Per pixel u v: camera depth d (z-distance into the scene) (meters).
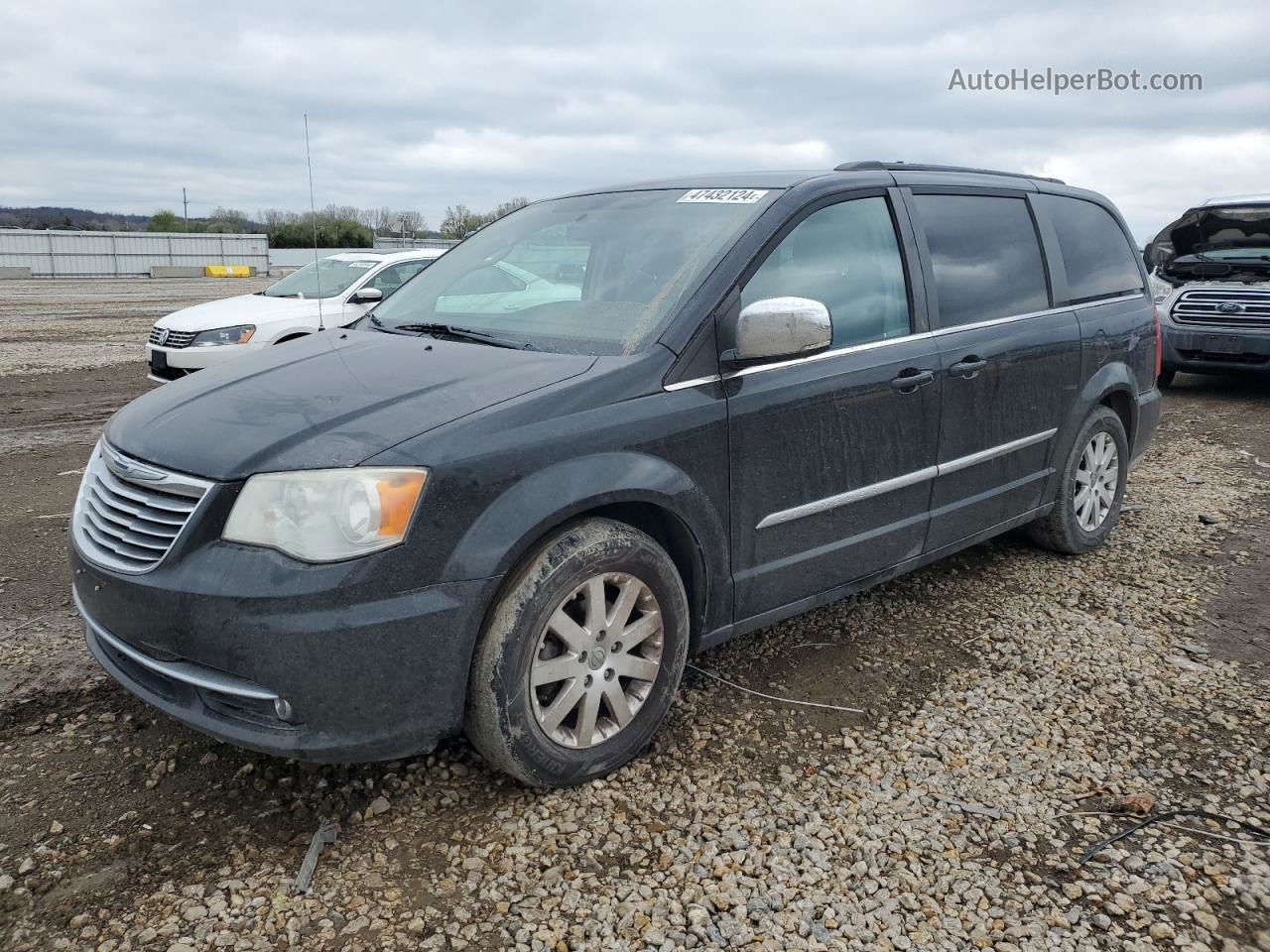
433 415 2.64
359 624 2.42
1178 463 7.18
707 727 3.23
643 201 3.81
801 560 3.41
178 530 2.53
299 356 3.34
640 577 2.89
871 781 2.94
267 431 2.62
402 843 2.62
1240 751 3.13
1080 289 4.77
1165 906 2.41
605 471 2.76
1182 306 10.12
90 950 2.21
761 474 3.20
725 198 3.58
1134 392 5.04
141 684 2.71
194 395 3.01
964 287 4.06
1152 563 4.90
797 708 3.38
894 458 3.67
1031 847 2.64
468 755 3.04
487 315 3.56
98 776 2.88
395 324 3.76
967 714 3.35
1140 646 3.91
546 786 2.84
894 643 3.92
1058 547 4.89
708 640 3.21
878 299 3.68
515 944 2.26
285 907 2.36
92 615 2.76
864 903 2.41
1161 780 2.96
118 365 12.91
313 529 2.42
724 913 2.37
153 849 2.56
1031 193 4.64
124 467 2.71
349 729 2.48
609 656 2.88
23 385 11.04
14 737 3.09
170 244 49.69
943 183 4.13
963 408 3.95
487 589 2.56
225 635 2.41
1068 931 2.33
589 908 2.38
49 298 27.47
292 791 2.83
